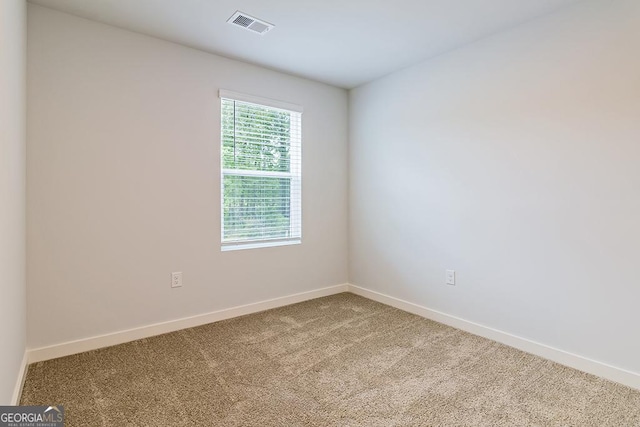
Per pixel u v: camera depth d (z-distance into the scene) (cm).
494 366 214
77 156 227
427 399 178
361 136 367
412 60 298
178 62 266
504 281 247
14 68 161
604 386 191
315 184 358
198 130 277
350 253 387
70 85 224
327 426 157
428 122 297
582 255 209
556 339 221
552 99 219
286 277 338
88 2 209
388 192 338
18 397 173
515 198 239
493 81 250
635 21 186
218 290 292
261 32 247
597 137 201
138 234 252
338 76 338
